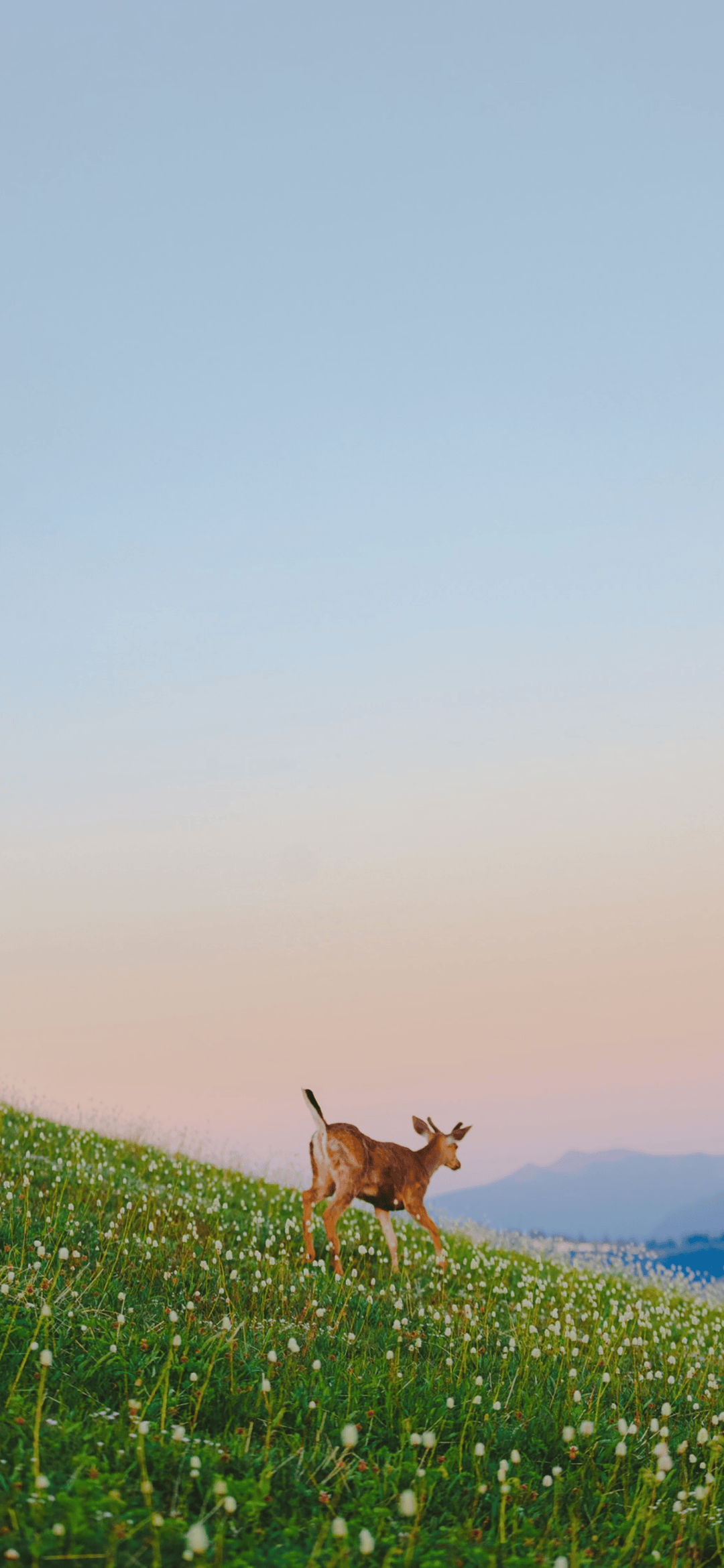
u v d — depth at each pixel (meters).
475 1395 9.02
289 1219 16.66
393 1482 6.81
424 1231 18.91
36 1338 7.80
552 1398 9.59
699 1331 15.56
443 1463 7.39
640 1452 8.44
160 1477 6.26
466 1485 7.15
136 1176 17.38
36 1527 5.23
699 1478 8.18
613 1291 17.62
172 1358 8.20
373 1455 7.27
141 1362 8.00
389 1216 15.41
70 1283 9.53
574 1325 13.66
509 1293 15.37
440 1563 5.60
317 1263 14.11
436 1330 11.62
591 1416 9.07
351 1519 6.20
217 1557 5.21
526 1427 8.55
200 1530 4.91
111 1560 4.96
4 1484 5.58
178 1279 11.42
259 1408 7.77
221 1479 5.89
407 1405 8.48
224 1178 19.50
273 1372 8.67
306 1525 6.08
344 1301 12.09
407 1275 14.88
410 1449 7.39
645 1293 18.22
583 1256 20.17
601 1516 7.19
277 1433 7.46
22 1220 12.38
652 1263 20.00
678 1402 10.31
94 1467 5.93
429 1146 16.14
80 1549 5.05
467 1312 12.12
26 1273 10.06
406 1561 5.70
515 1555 5.99
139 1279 11.22
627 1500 7.41
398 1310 12.26
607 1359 11.30
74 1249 11.49
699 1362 12.80
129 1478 6.14
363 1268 14.97
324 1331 10.39
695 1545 6.78
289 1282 12.47
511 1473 7.55
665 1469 7.15
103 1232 12.86
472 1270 16.48
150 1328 9.05
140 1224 14.03
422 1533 6.09
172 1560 5.21
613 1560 6.27
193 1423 7.24
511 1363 10.80
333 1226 14.48
